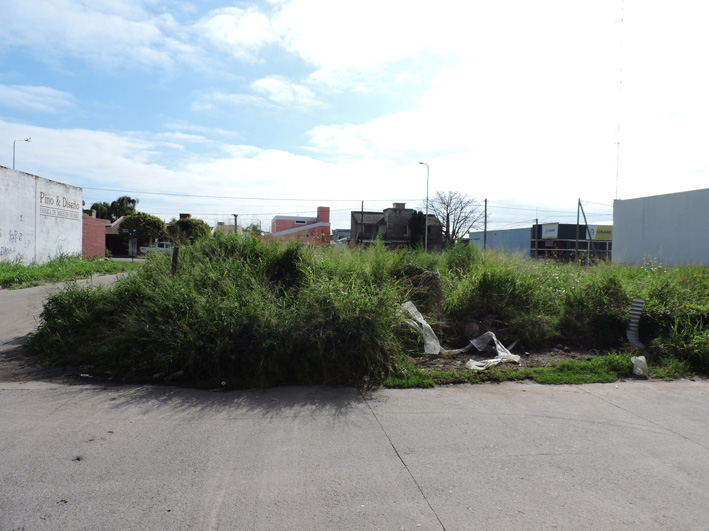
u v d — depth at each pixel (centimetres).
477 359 668
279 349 555
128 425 418
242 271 738
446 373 586
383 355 590
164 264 782
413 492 307
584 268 1112
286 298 663
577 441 395
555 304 847
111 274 2022
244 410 463
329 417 447
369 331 579
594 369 616
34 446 370
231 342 552
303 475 329
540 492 309
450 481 323
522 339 747
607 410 473
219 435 399
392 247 1102
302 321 580
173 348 562
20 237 2081
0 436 387
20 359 630
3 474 323
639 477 332
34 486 308
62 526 264
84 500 292
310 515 279
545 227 5416
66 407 461
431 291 820
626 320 772
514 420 443
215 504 290
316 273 755
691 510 290
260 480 321
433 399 504
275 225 5159
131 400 486
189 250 848
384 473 334
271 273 779
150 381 550
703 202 2470
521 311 823
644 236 2831
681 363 639
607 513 285
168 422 427
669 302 792
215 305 597
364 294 635
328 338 573
